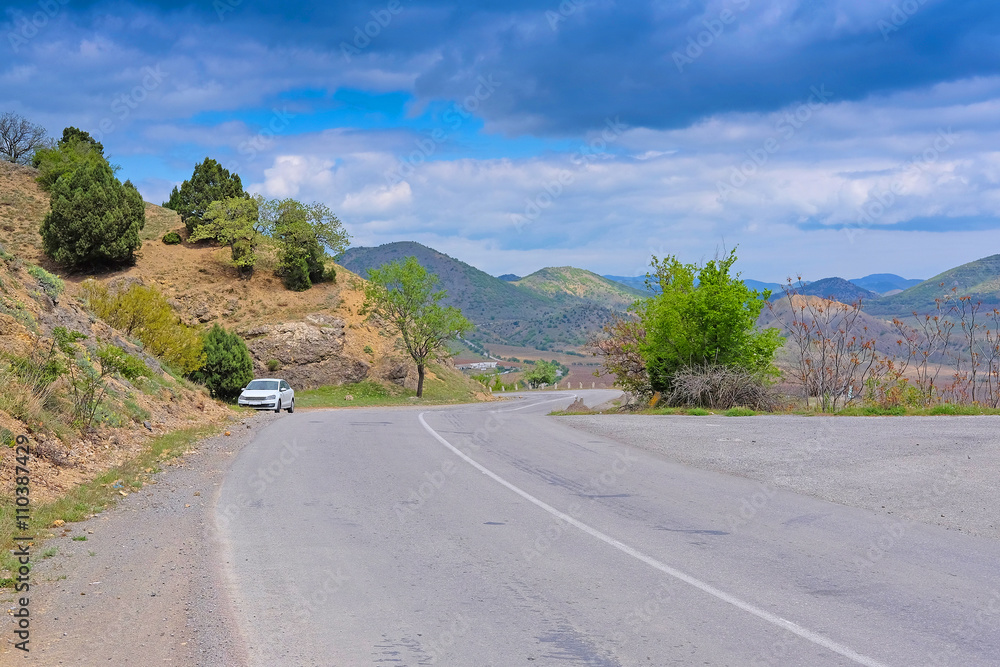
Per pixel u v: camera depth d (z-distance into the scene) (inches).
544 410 1556.3
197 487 402.9
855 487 382.0
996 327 831.1
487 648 172.7
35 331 621.9
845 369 919.7
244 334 2235.5
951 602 203.9
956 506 330.3
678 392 1048.2
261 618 193.6
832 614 194.9
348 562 248.7
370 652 170.6
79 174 2329.0
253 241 2517.2
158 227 2792.8
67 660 165.2
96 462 454.0
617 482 416.5
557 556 255.9
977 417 729.6
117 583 223.8
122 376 729.0
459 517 322.0
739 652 169.3
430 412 1301.7
